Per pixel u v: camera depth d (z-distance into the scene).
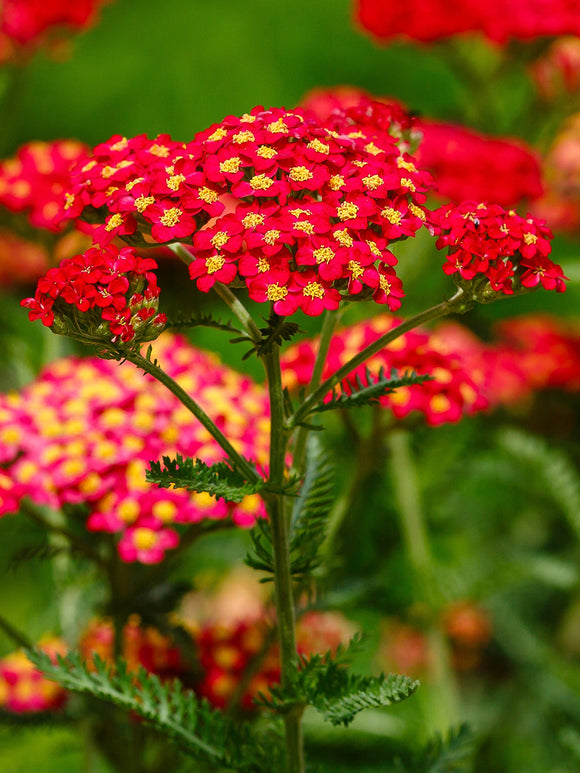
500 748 0.80
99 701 0.61
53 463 0.59
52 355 0.71
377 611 0.66
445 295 0.52
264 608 0.63
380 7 0.84
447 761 0.58
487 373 0.74
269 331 0.50
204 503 0.58
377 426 0.65
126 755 0.62
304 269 0.50
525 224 0.51
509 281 0.51
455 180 0.72
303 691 0.52
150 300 0.50
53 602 0.68
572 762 0.74
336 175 0.51
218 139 0.51
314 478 0.55
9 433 0.60
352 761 0.68
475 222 0.51
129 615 0.60
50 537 0.64
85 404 0.61
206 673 0.64
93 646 0.65
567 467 0.83
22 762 0.71
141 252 0.83
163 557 0.60
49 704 0.63
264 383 0.85
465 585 0.69
